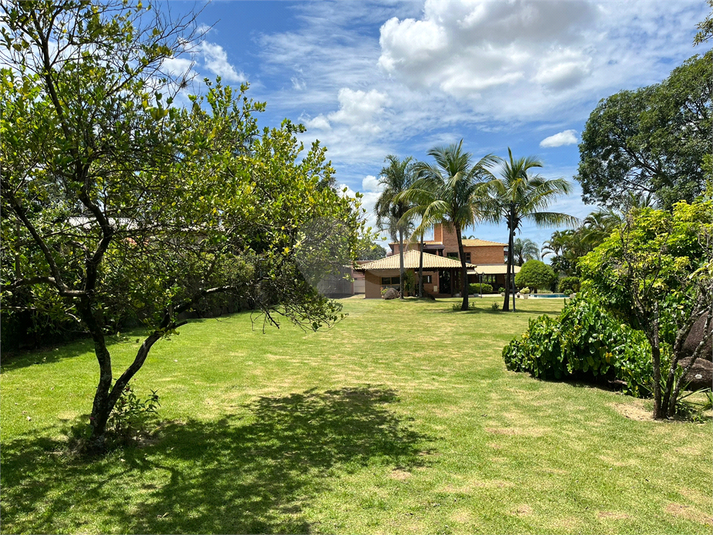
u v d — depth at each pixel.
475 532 3.01
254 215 4.37
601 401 6.24
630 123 29.98
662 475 3.89
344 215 4.87
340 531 3.04
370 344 12.02
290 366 8.98
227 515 3.28
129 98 3.67
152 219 3.99
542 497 3.51
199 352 10.31
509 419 5.49
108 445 4.59
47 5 3.44
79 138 3.44
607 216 38.75
